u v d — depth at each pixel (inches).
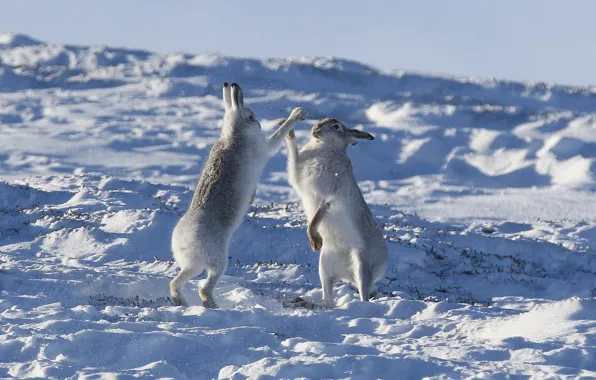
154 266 1440.7
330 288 1129.4
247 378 606.5
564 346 718.5
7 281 1072.2
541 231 2551.7
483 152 5201.8
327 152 1091.9
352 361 636.7
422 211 3651.6
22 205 2220.7
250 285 1278.3
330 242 1113.4
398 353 703.7
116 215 1847.9
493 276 1517.0
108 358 672.4
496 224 2667.3
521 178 4648.1
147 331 768.9
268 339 748.0
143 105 7475.4
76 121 6397.6
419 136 5644.7
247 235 1691.7
